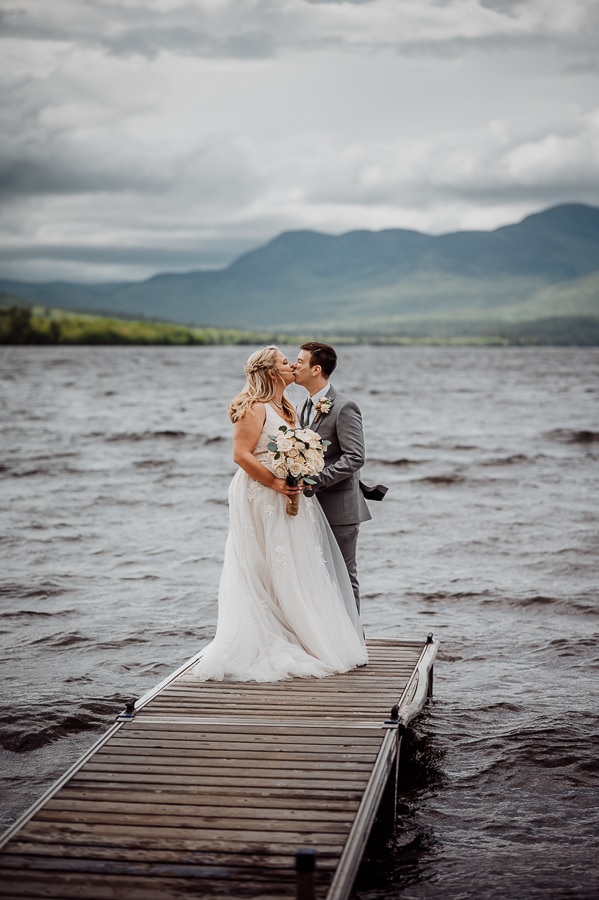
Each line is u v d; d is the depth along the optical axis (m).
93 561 13.32
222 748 5.45
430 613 10.84
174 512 17.48
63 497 19.06
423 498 19.23
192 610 10.86
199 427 35.78
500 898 4.99
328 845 4.40
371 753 5.38
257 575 6.91
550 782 6.43
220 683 6.62
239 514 6.89
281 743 5.53
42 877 4.14
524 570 12.92
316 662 6.82
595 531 15.65
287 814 4.68
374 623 10.44
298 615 6.88
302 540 6.90
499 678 8.58
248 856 4.31
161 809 4.72
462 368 115.94
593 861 5.38
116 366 107.75
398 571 12.88
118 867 4.22
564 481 21.73
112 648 9.42
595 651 9.38
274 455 6.53
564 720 7.50
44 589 11.67
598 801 6.15
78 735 7.25
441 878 5.20
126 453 27.02
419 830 5.77
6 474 22.38
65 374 85.56
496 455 26.61
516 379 84.06
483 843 5.61
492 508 18.00
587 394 60.34
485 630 10.14
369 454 26.64
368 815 4.66
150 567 12.98
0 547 14.17
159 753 5.37
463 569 12.97
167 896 4.02
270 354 6.91
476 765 6.70
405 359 167.00
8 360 122.19
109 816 4.65
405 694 6.39
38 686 8.27
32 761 6.77
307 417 7.22
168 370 98.38
